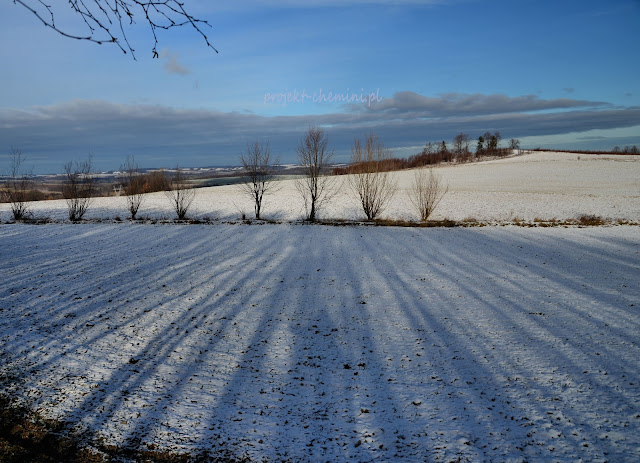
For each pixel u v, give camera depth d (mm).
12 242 19906
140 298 11594
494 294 11875
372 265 15438
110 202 41969
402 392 6625
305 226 24484
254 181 29609
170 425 5645
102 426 5598
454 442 5215
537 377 7012
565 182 54219
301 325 9750
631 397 6258
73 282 13133
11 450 5055
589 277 13648
